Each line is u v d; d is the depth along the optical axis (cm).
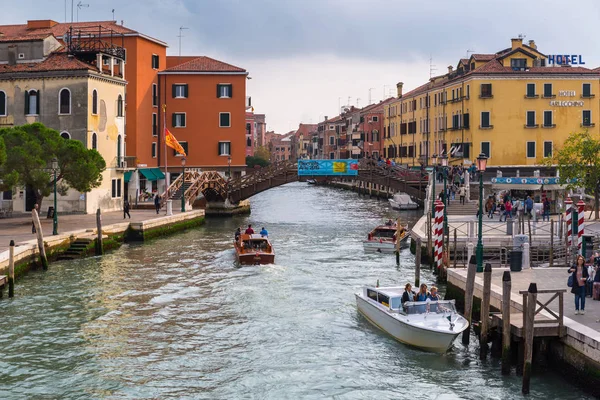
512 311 2020
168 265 3397
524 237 2745
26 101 4716
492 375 1842
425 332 1991
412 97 8319
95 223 4144
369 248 3906
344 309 2530
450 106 6894
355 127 12031
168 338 2184
